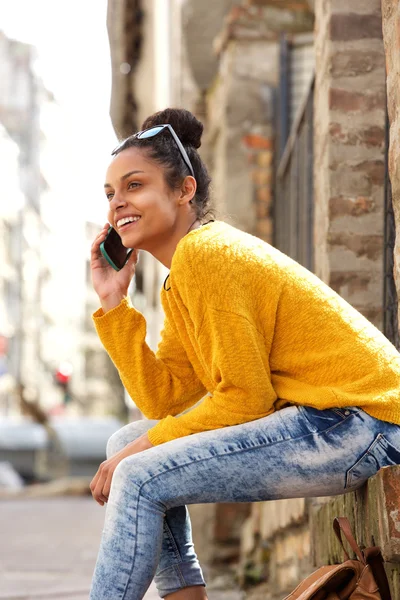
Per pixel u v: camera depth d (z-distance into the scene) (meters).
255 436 2.54
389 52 2.96
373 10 4.13
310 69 7.56
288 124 7.54
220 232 2.65
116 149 2.94
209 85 9.16
